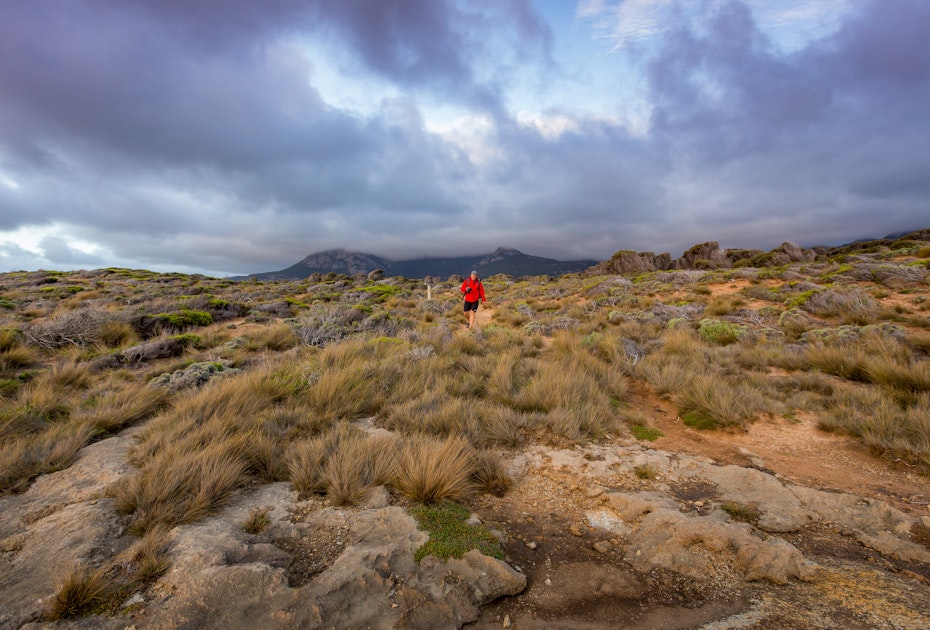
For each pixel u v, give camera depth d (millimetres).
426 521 3312
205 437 4695
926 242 35156
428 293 23453
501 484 4262
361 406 6254
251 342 11016
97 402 6254
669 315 15227
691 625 2422
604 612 2572
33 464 4227
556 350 9727
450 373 8117
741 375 8102
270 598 2436
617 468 4555
